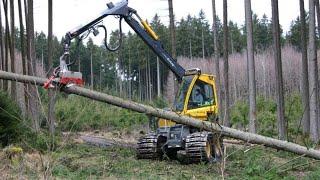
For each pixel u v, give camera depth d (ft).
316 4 66.64
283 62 178.70
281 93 60.49
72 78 29.76
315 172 31.04
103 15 34.63
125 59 215.10
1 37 70.85
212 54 208.74
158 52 40.14
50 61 54.03
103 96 31.35
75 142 51.60
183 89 40.19
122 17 37.58
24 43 65.21
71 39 33.19
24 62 60.23
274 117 89.61
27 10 56.39
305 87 63.10
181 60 179.42
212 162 37.93
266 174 30.25
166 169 35.09
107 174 32.27
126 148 47.75
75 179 30.04
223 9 66.18
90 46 210.18
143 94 208.74
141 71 212.02
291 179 30.17
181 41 212.23
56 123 71.10
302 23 63.93
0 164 33.12
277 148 33.60
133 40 209.36
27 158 35.12
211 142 39.17
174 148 40.50
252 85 58.23
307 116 63.10
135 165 36.50
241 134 34.19
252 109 58.08
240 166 35.83
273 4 61.46
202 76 40.93
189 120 34.91
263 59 178.40
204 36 212.23
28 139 41.04
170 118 34.32
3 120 40.96
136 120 84.38
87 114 80.69
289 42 217.15
